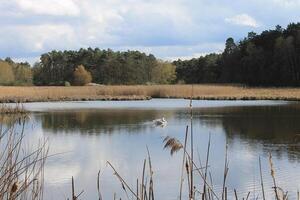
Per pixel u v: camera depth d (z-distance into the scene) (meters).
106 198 12.11
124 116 35.84
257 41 103.06
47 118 34.44
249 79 94.44
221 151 18.98
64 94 64.50
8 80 107.75
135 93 65.69
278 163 16.39
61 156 17.73
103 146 20.55
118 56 123.75
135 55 123.94
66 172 15.09
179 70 119.38
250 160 16.98
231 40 101.69
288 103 49.81
